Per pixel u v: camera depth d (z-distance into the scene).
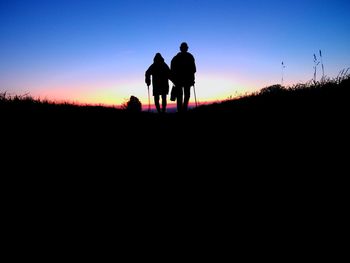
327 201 2.75
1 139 4.96
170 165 4.46
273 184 3.29
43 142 5.17
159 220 2.81
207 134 6.05
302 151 3.91
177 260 2.15
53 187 3.55
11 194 3.28
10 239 2.44
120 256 2.21
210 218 2.78
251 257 2.11
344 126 4.23
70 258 2.18
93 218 2.86
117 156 4.97
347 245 2.12
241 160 4.18
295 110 5.61
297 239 2.27
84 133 6.29
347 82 6.33
